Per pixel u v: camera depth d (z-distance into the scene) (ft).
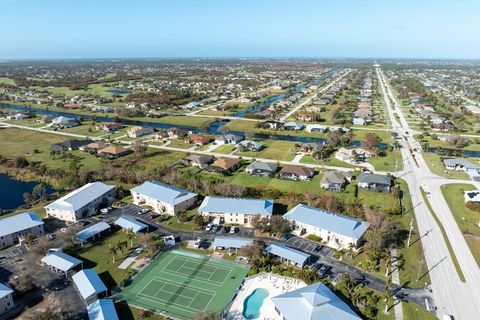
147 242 290.76
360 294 238.89
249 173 469.98
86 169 482.28
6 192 426.10
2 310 221.46
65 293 241.35
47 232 328.70
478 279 258.98
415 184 435.94
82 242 303.07
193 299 237.04
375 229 301.22
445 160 502.79
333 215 321.52
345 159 521.24
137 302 233.96
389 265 271.28
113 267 271.90
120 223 329.31
